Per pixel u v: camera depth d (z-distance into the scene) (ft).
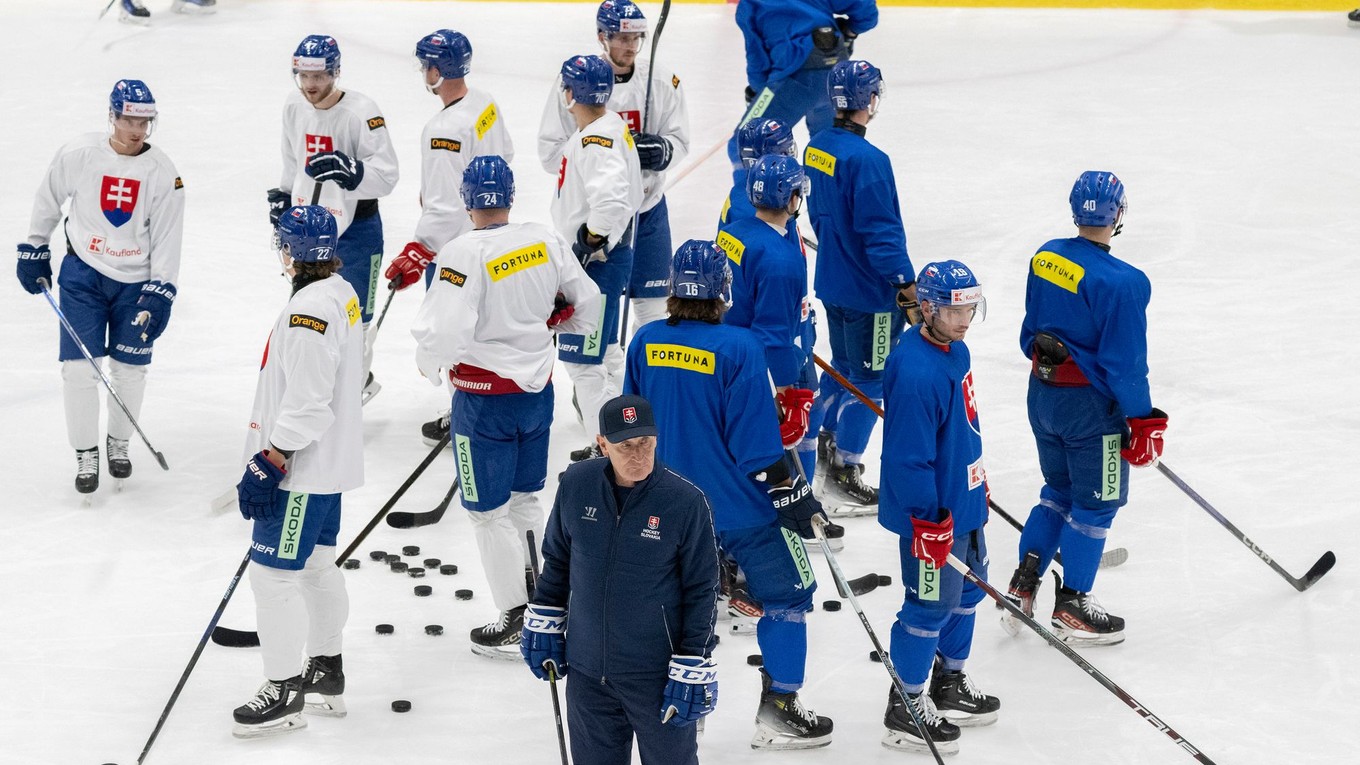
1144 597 78.28
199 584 79.10
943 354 61.41
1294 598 77.66
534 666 54.60
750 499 61.98
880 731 66.64
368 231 95.55
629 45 94.12
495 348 70.03
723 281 60.23
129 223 86.22
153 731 62.18
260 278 126.62
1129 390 69.15
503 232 70.28
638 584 51.19
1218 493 89.15
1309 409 100.53
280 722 65.46
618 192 84.89
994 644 74.74
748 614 73.56
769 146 76.38
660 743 54.08
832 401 88.84
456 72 90.58
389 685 70.08
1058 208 143.95
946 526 60.54
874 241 82.33
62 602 76.79
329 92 92.58
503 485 71.36
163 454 94.79
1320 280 125.08
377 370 109.19
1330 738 65.41
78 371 86.99
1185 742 60.23
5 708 67.26
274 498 63.21
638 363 62.13
